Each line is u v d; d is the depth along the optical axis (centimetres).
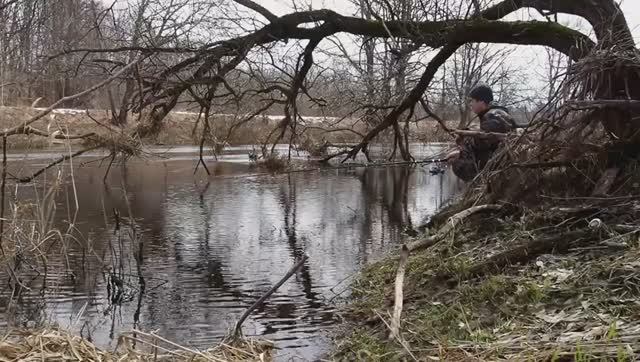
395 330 383
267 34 899
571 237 502
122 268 656
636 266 418
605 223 518
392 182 1477
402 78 998
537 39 789
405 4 865
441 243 616
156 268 679
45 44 896
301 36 921
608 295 396
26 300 560
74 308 543
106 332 484
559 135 630
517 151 643
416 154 1767
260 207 1084
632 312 363
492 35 817
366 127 1282
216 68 942
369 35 906
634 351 301
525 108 873
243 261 712
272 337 475
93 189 1255
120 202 1098
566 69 618
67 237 693
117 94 973
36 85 891
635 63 594
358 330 479
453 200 1059
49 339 372
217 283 625
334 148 1623
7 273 611
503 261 504
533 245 505
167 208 1053
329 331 488
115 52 885
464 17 838
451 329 416
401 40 902
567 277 434
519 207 614
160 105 885
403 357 381
